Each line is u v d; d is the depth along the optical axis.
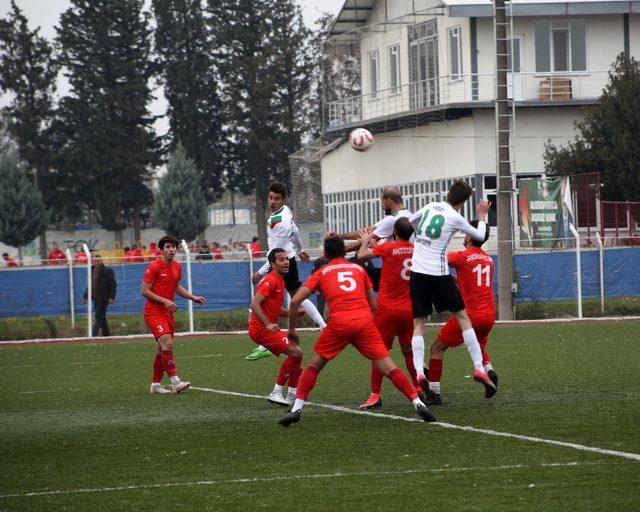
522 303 61.66
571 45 97.38
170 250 31.38
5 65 172.38
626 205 84.88
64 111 169.88
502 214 60.19
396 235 26.97
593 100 94.88
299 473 18.94
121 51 169.38
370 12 111.94
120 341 55.97
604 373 33.16
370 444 21.59
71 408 29.25
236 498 17.17
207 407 28.36
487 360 27.69
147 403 29.70
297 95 177.00
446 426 23.47
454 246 89.75
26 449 22.55
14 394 33.22
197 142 174.00
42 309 60.38
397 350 44.50
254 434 23.39
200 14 172.75
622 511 15.59
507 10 93.69
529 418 24.27
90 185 172.75
